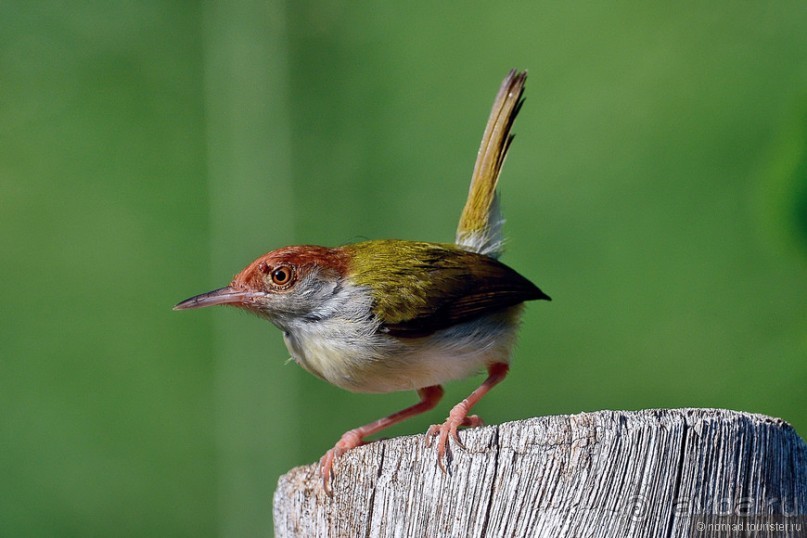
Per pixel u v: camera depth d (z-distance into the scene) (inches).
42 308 573.3
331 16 609.6
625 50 553.0
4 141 593.0
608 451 189.2
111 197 593.9
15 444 546.9
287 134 594.6
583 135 546.9
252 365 549.0
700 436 188.1
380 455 209.5
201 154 602.5
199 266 585.3
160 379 558.9
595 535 186.7
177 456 545.0
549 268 531.5
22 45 605.3
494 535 193.3
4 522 536.4
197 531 535.5
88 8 614.5
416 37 595.8
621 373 508.4
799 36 524.1
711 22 543.2
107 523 539.2
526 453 193.6
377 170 581.3
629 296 518.6
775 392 467.8
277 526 243.8
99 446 549.6
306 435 534.0
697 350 497.0
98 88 610.5
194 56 616.1
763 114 517.7
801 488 193.5
